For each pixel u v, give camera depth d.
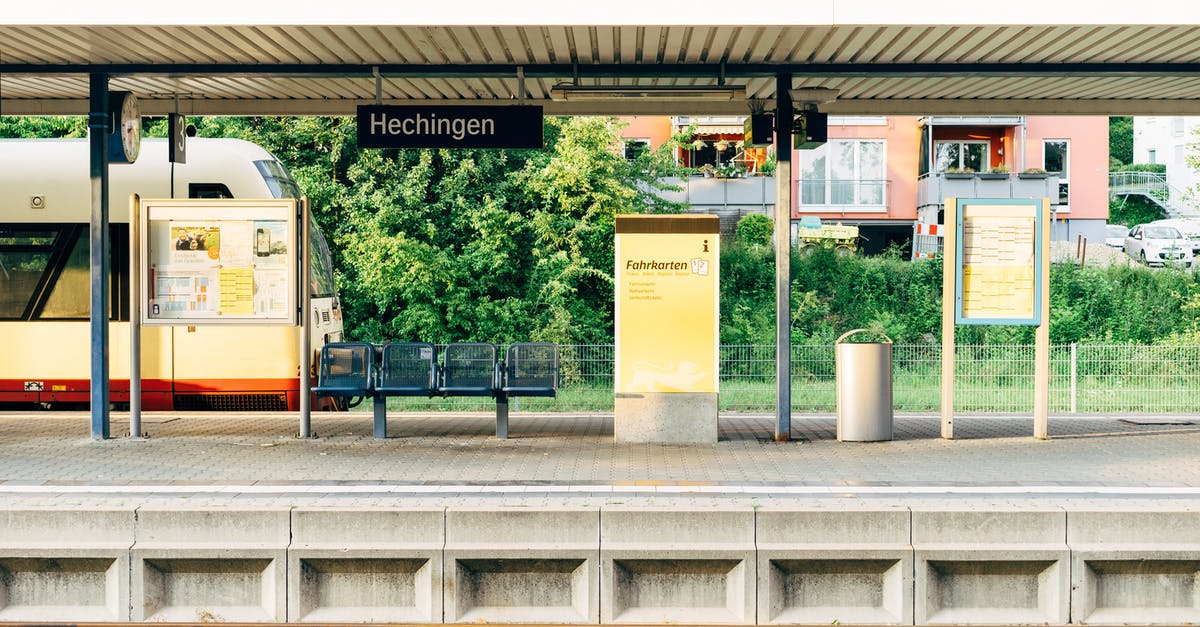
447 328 26.95
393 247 26.16
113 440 11.23
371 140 11.84
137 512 7.68
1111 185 46.72
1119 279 29.92
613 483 8.70
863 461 9.95
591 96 11.59
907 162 35.97
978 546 7.60
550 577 7.66
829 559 7.56
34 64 11.70
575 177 27.27
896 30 10.29
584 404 14.90
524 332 27.02
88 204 15.41
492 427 12.45
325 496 8.13
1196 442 11.37
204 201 11.47
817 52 11.30
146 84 12.97
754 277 30.39
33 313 15.33
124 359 15.05
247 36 10.51
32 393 15.27
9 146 15.60
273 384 14.91
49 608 7.66
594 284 28.20
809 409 14.98
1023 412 14.51
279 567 7.57
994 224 11.59
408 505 7.79
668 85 13.30
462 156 27.69
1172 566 7.63
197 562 7.63
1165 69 11.95
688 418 11.13
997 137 36.84
